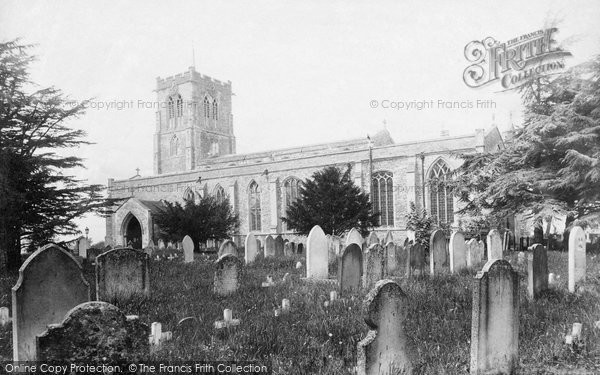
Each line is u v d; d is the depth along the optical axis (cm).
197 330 729
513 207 2228
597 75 2125
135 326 467
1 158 1617
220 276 1062
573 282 1030
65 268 699
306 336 697
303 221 2494
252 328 730
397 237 3203
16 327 650
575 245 1037
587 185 2027
